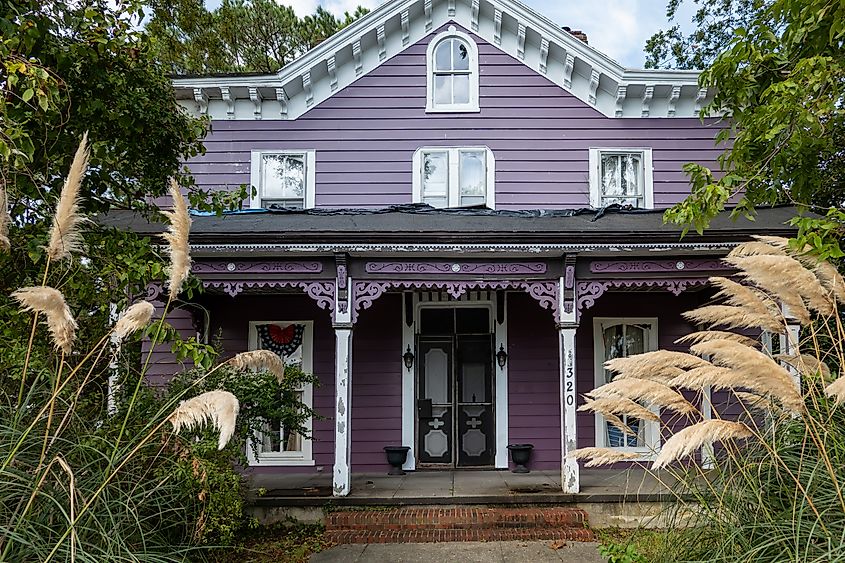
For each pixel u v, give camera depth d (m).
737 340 4.19
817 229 4.61
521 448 8.69
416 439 9.17
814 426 3.58
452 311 9.46
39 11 4.41
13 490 3.42
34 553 3.26
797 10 5.16
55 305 3.37
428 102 9.75
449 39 9.88
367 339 9.29
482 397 9.32
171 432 4.49
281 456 8.95
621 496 6.72
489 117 9.73
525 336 9.29
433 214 8.52
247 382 6.36
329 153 9.69
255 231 6.83
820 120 5.58
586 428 9.07
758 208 8.76
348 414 7.04
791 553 3.15
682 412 3.67
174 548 4.14
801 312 3.93
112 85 4.91
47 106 3.74
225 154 9.66
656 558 3.95
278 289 8.74
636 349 9.33
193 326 9.02
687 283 7.24
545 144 9.68
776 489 3.72
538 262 7.29
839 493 3.20
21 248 4.50
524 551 5.85
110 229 5.12
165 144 5.68
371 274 7.25
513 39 9.78
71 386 4.60
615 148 9.66
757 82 5.88
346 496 6.86
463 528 6.48
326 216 8.38
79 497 3.52
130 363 6.07
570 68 9.62
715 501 3.87
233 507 4.91
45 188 4.57
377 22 9.56
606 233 6.91
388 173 9.66
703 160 9.63
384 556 5.75
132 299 6.34
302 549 5.97
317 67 9.60
